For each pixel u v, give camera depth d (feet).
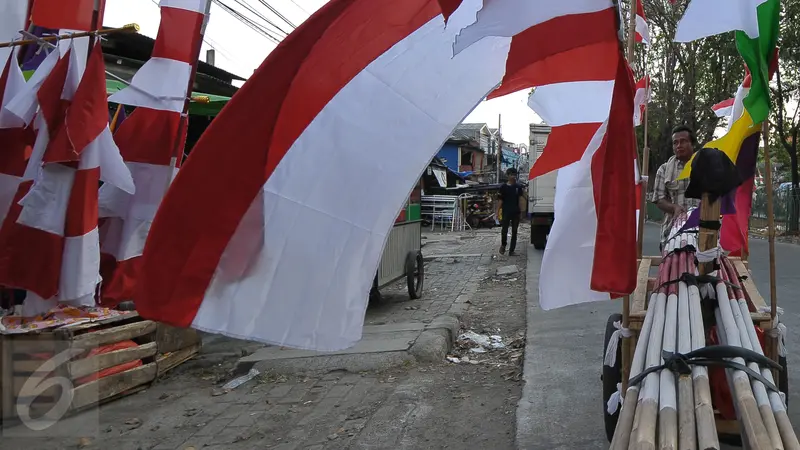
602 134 9.45
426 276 39.96
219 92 35.04
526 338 22.11
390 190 8.64
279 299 8.57
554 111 10.67
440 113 8.68
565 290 9.95
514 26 7.99
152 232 8.33
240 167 8.40
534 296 30.09
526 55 8.72
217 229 8.42
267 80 8.26
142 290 8.32
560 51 8.73
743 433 6.65
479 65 8.71
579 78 9.78
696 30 8.34
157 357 18.67
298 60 8.25
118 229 13.23
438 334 21.77
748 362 7.84
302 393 17.25
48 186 12.10
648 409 7.06
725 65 54.13
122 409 16.34
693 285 10.30
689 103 57.31
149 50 29.68
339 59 8.39
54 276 12.18
